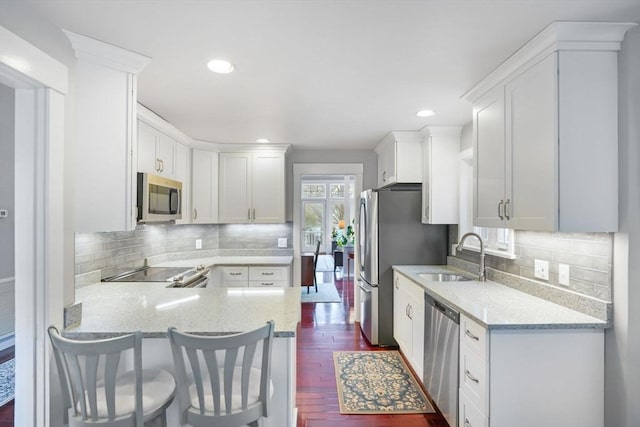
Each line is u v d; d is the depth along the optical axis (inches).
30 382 56.5
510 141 75.0
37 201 56.6
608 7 54.2
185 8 54.6
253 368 66.2
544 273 82.2
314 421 89.8
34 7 53.7
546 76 63.4
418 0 52.5
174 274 121.3
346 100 98.0
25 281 56.4
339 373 115.8
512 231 94.9
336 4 53.6
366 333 146.9
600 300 65.1
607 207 61.4
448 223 126.2
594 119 61.4
